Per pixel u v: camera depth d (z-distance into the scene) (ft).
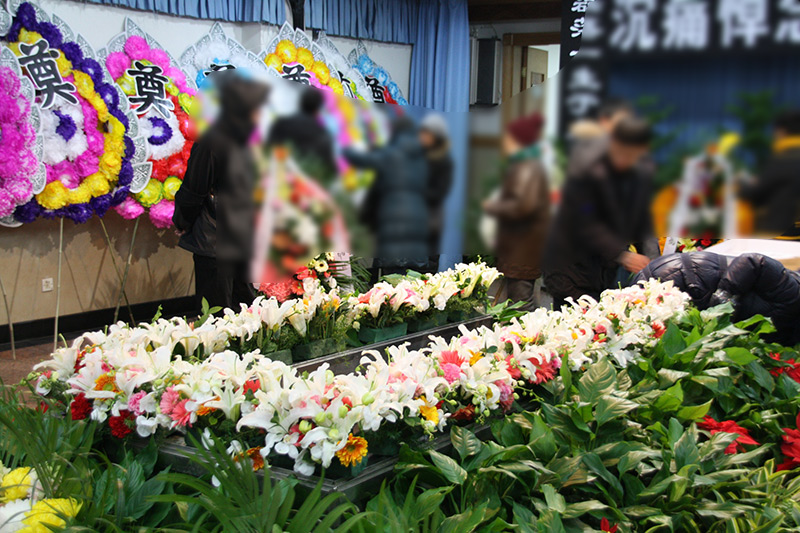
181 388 4.93
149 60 15.05
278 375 5.06
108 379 5.25
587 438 5.49
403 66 22.34
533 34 22.77
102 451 5.38
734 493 5.53
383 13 21.07
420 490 4.79
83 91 13.70
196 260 9.78
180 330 6.16
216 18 16.85
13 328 14.70
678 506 5.11
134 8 15.29
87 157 13.83
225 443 4.79
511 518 4.84
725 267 9.62
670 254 9.93
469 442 5.07
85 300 15.98
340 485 4.42
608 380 5.89
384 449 4.88
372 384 4.84
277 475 4.58
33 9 13.06
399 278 9.51
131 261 16.80
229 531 3.89
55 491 4.52
